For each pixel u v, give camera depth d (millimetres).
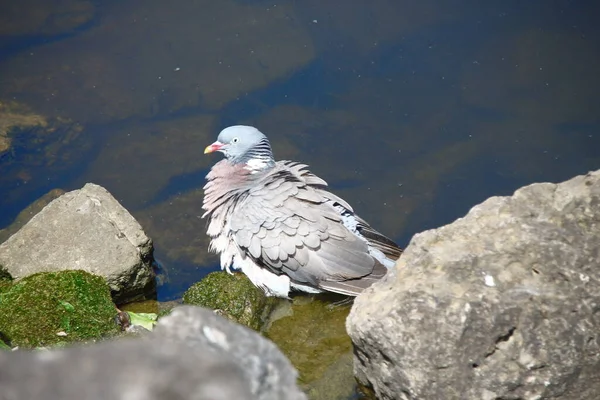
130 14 18359
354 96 16500
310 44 17625
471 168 14945
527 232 7645
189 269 12680
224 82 16797
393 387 7496
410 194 14555
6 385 4191
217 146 12172
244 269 11336
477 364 7094
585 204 7816
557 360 7062
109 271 10594
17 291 9602
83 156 15195
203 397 4176
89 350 4391
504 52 17125
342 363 9281
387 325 7199
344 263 10766
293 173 11477
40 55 17203
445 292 7270
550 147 15180
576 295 7184
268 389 4801
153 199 14297
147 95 16484
